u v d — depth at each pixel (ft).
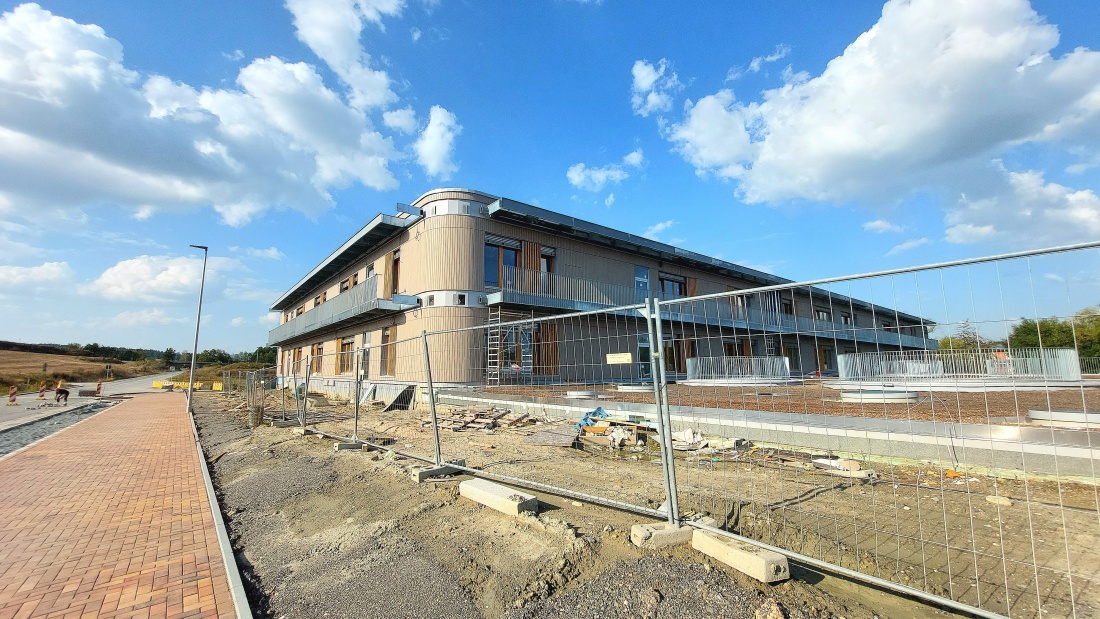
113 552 15.20
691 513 14.94
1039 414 23.68
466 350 56.08
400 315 62.90
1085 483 17.69
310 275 97.04
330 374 88.28
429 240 58.85
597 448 29.37
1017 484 18.53
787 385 24.82
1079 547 13.33
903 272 10.73
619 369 43.70
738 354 24.72
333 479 22.22
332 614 11.05
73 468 28.27
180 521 18.24
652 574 11.33
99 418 58.39
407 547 14.01
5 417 64.28
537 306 59.47
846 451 23.35
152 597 12.25
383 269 70.90
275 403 68.64
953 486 18.71
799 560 12.12
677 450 27.17
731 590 10.56
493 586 11.34
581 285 67.92
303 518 17.84
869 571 12.23
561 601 10.57
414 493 18.86
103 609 11.66
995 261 9.68
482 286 58.75
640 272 77.05
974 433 20.68
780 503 17.29
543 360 56.24
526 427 37.73
